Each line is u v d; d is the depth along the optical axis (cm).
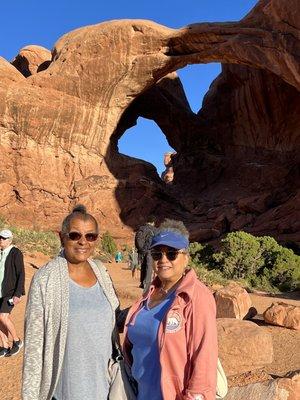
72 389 225
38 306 230
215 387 206
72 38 4244
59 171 4044
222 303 840
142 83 4066
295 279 1981
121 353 246
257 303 1229
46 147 4038
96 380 230
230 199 4403
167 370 211
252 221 3938
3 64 4209
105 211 4022
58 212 3962
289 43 3212
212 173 4888
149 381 217
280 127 4591
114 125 4194
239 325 594
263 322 827
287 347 659
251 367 558
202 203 4472
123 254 3341
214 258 2144
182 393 209
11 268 641
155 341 218
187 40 3809
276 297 1573
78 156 4084
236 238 2092
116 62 4000
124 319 253
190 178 4950
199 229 3934
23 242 2095
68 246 242
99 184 4056
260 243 2159
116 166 4256
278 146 4584
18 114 4000
